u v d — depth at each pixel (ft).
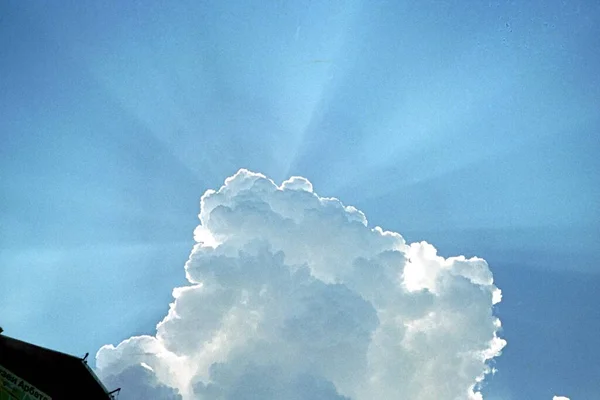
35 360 60.90
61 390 61.11
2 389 57.72
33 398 59.06
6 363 59.36
